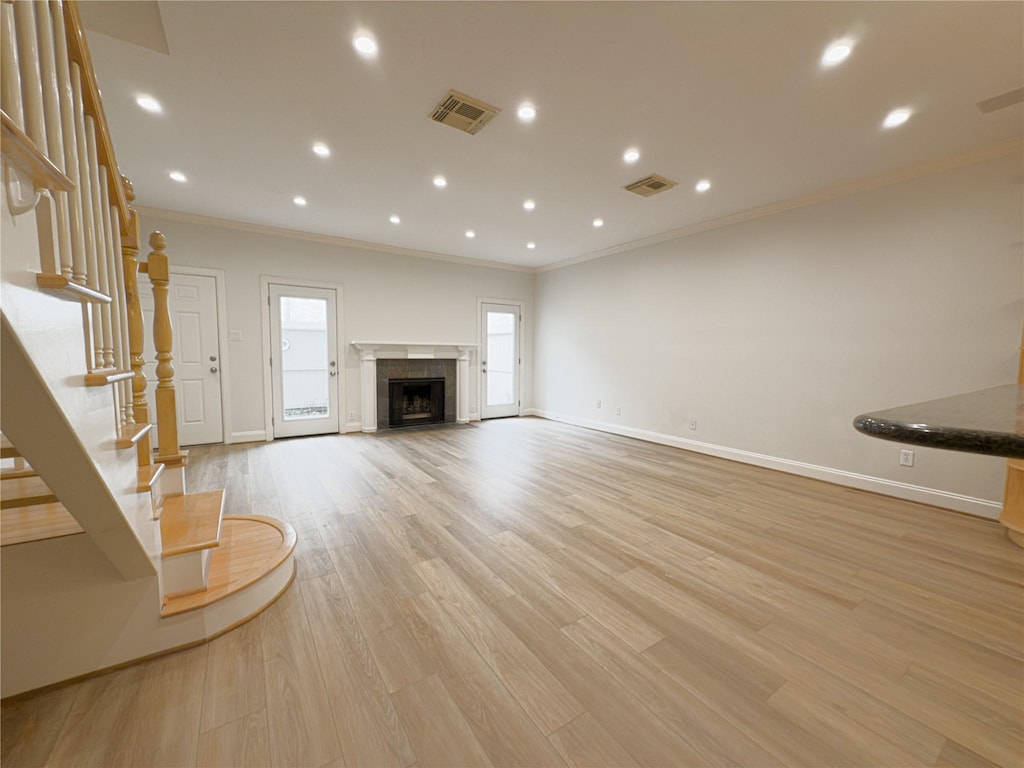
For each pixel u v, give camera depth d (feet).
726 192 11.85
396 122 8.39
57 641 4.36
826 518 9.19
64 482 3.22
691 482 11.75
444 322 20.47
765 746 3.83
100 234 4.09
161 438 6.73
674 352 15.98
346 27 5.95
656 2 5.47
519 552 7.56
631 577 6.74
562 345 21.54
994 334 9.18
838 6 5.50
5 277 2.07
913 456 10.26
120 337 4.88
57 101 2.93
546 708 4.23
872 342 10.91
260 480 11.49
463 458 14.20
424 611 5.80
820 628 5.51
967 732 3.99
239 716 4.08
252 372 16.06
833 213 11.55
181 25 5.88
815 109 7.86
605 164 10.16
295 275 16.63
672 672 4.73
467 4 5.54
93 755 3.64
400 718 4.08
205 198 12.73
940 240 9.81
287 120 8.35
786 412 12.69
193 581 5.19
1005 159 8.96
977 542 8.04
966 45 6.16
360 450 15.11
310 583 6.47
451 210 13.61
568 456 14.61
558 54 6.49
